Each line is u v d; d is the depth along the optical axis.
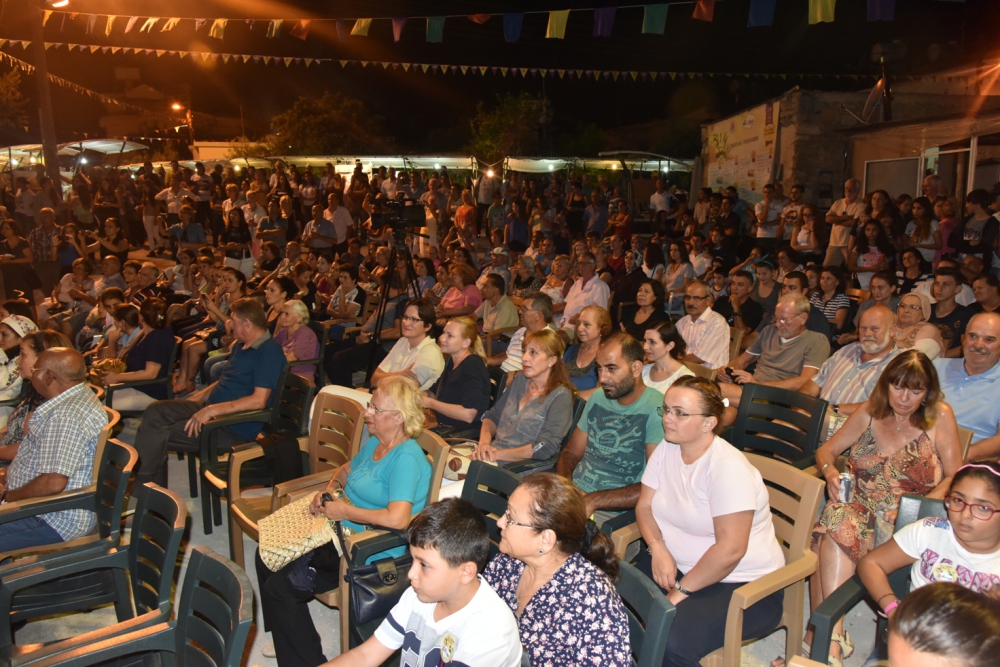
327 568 2.96
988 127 9.77
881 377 3.01
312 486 3.59
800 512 2.66
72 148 19.64
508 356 5.48
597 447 3.44
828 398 4.27
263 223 12.96
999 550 2.24
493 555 2.80
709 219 12.34
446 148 34.78
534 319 5.19
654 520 2.82
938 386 2.90
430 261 9.40
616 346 3.29
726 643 2.39
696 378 2.67
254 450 3.87
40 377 3.37
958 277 5.24
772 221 10.84
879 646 2.41
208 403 4.68
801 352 4.74
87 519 3.33
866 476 3.03
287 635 2.87
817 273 6.78
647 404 3.34
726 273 7.91
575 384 4.68
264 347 4.54
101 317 7.68
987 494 2.15
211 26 8.82
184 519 2.43
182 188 16.62
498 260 9.84
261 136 36.69
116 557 2.79
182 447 4.38
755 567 2.59
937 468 2.89
